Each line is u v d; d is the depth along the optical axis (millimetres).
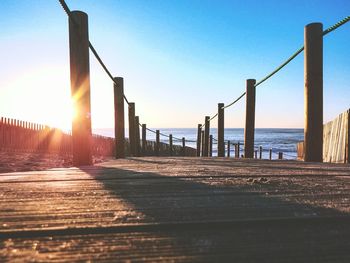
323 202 1530
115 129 7816
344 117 6652
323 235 1060
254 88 7199
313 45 4336
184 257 887
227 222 1176
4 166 7273
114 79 7715
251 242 997
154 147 18609
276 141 75062
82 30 4023
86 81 4051
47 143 13484
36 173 2783
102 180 2273
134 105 10656
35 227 1117
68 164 9109
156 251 926
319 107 4348
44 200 1551
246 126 7234
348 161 6383
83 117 4023
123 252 919
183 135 135375
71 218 1238
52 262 851
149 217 1259
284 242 997
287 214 1304
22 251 924
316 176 2516
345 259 875
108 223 1171
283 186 1989
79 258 876
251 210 1371
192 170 3090
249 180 2244
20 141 11852
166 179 2320
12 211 1337
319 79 4340
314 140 4371
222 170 3074
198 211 1353
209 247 956
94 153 15125
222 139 10391
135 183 2107
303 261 863
